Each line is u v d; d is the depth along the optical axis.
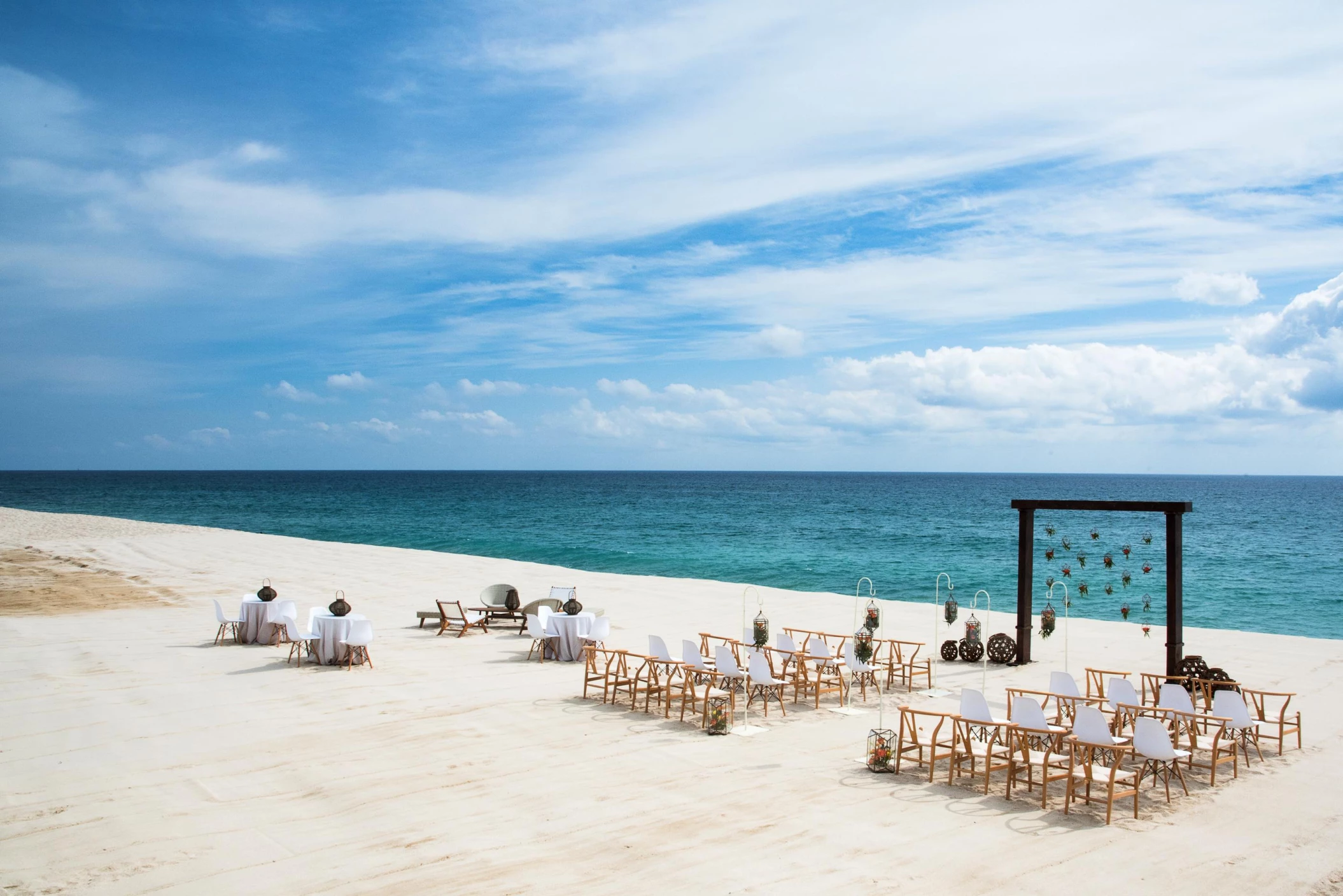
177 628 18.00
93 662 14.46
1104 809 8.20
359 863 6.79
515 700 12.27
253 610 16.25
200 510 83.50
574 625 15.20
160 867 6.71
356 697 12.27
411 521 68.19
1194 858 7.02
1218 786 8.94
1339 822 7.90
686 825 7.62
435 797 8.30
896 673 14.51
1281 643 17.62
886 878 6.57
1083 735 8.23
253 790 8.47
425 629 18.59
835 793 8.52
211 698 12.12
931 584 33.41
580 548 45.81
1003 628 19.72
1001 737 10.45
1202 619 27.48
